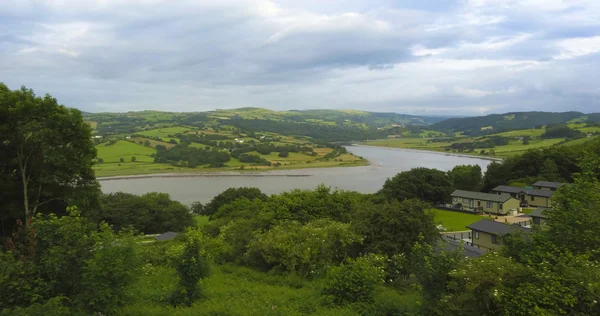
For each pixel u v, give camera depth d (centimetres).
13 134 1908
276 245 1822
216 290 1468
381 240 1752
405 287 1546
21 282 980
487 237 3456
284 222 2342
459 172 7844
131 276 1093
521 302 951
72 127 2098
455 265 1062
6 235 1936
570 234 1269
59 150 2016
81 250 1061
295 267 1791
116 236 1138
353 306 1254
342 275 1352
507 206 5891
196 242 1415
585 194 1340
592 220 1259
